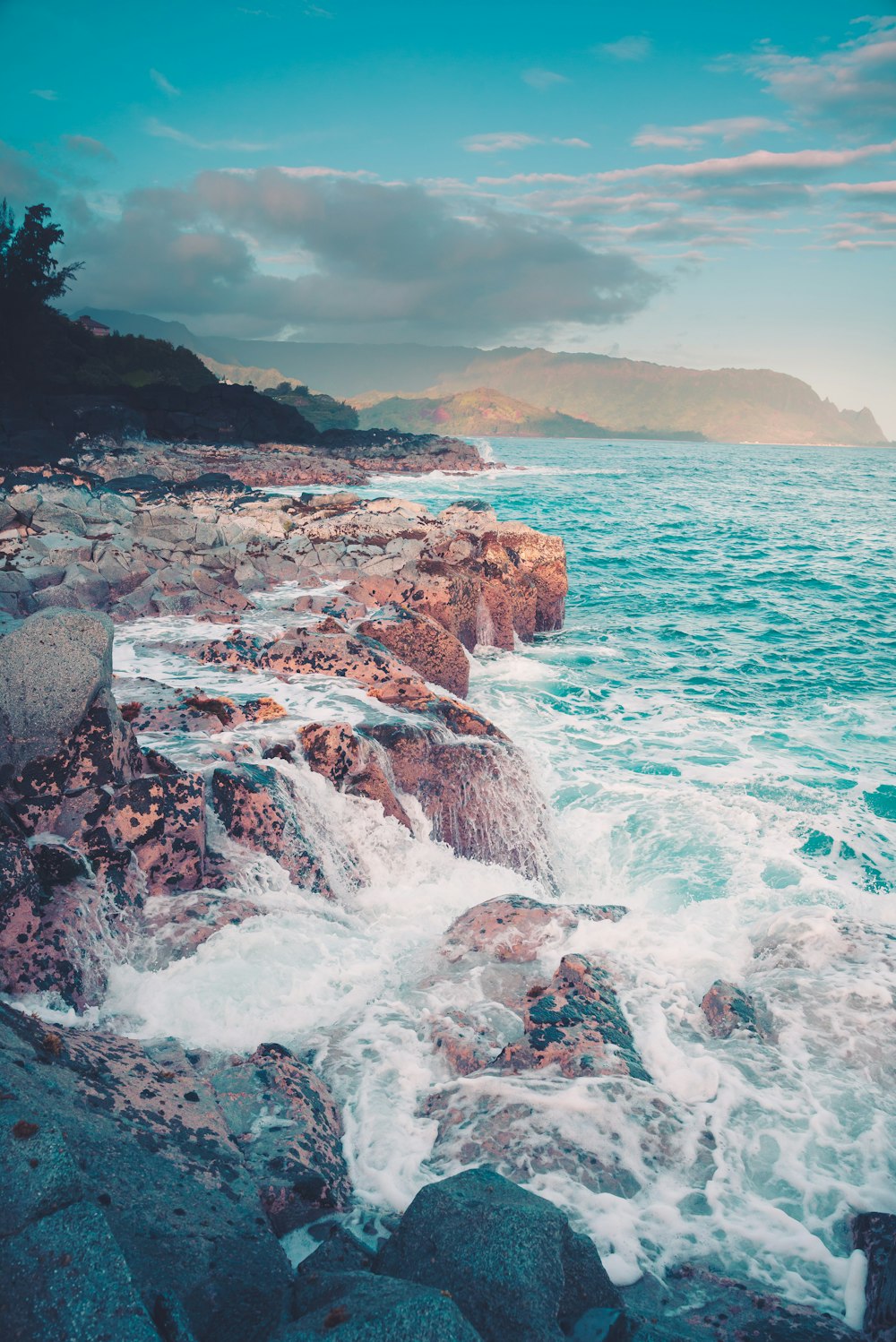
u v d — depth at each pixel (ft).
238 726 32.32
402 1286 9.57
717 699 52.90
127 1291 8.56
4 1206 9.04
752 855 32.78
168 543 68.03
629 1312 11.01
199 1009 18.98
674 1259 12.94
